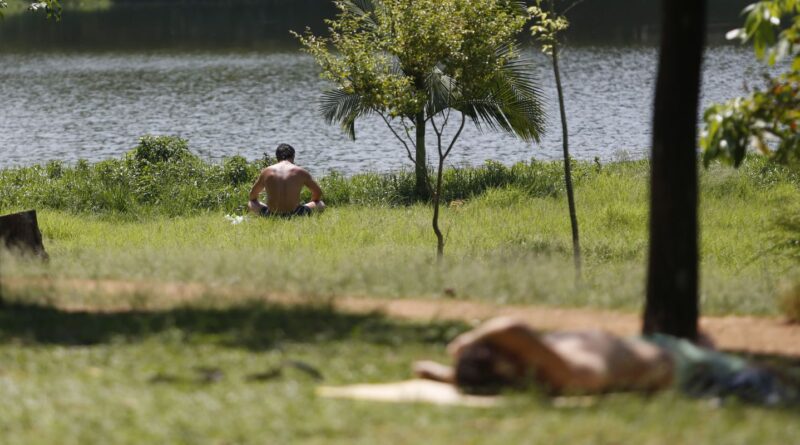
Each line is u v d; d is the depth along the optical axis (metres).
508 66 45.34
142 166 53.44
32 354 15.98
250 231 39.50
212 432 12.09
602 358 13.51
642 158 62.53
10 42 154.62
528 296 21.59
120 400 13.34
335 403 13.16
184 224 42.22
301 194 50.25
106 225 43.62
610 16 158.38
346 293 21.92
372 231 39.41
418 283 22.62
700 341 17.22
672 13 16.59
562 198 47.97
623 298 21.44
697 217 17.05
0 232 28.77
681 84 16.69
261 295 20.36
